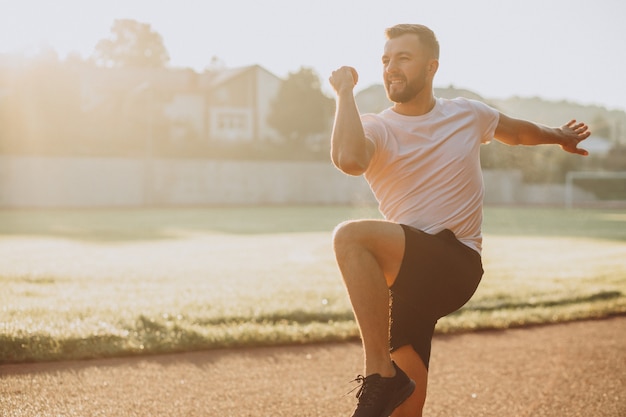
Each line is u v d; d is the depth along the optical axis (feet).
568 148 11.36
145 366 15.97
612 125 291.17
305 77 187.42
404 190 9.23
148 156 132.36
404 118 9.27
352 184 142.92
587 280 34.50
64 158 117.19
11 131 144.25
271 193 135.85
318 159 161.07
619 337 21.18
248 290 28.07
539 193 161.27
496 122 10.06
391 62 9.07
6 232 64.28
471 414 12.94
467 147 9.44
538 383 15.35
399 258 8.44
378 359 8.20
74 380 14.43
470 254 9.15
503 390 14.71
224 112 188.34
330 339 19.75
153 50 263.49
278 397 13.75
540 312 24.70
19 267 36.01
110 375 14.99
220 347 18.38
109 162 120.98
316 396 13.92
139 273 34.47
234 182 132.36
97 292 26.94
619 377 16.01
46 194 116.37
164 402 13.10
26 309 21.50
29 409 12.20
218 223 81.15
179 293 26.94
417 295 8.56
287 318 22.22
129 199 122.93
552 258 45.98
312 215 99.81
